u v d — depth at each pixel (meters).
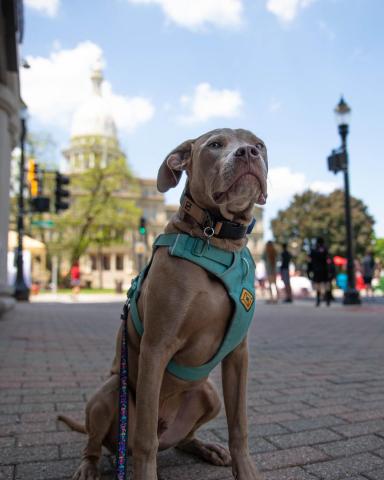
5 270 9.93
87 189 45.34
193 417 2.29
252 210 2.23
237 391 2.16
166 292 1.93
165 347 1.91
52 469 2.28
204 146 2.22
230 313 2.02
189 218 2.14
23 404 3.39
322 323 9.27
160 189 2.49
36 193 16.59
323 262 14.34
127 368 2.15
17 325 8.56
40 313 11.58
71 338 6.88
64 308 14.01
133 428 2.22
